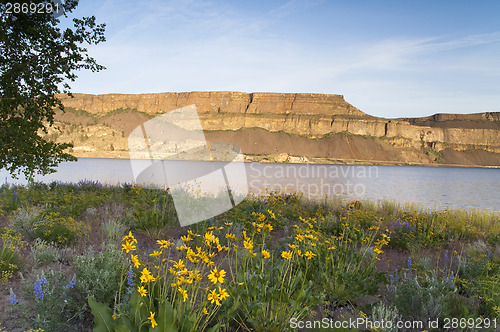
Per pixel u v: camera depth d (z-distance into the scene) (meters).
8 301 3.26
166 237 6.11
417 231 8.02
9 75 7.07
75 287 3.37
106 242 5.45
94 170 41.88
